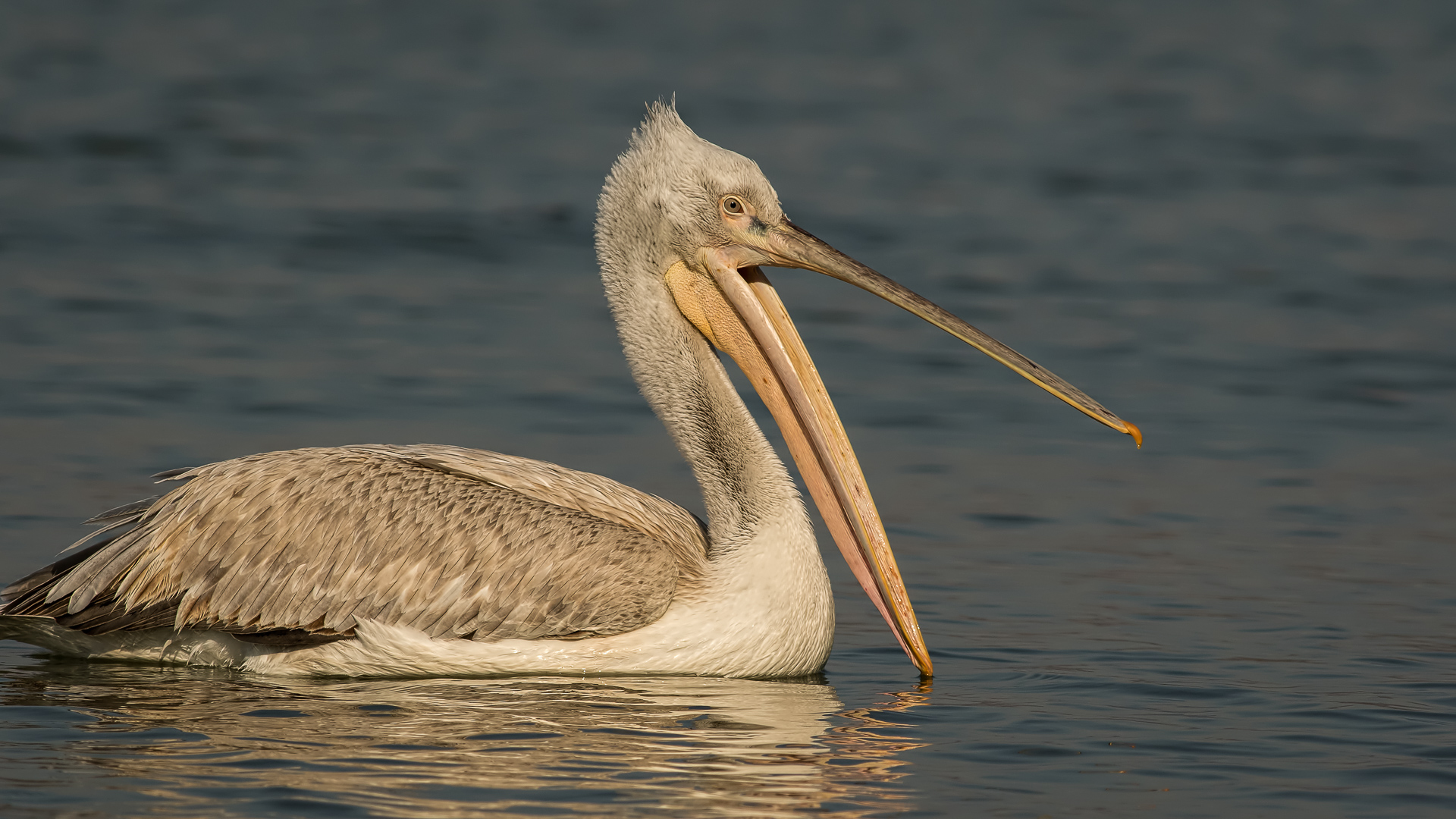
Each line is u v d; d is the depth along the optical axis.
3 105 35.66
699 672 9.88
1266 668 10.02
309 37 50.16
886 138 36.81
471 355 19.25
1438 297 23.56
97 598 9.77
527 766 7.93
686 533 10.51
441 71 44.72
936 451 16.14
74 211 26.52
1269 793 7.77
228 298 21.56
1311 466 15.73
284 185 29.59
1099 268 25.30
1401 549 13.05
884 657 10.50
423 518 9.85
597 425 16.44
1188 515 14.04
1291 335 21.41
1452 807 7.58
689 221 10.58
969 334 9.93
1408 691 9.52
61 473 13.77
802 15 59.91
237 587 9.73
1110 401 18.14
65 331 19.30
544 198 29.53
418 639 9.73
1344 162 34.44
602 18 57.56
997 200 30.62
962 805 7.56
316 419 15.97
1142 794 7.74
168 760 7.92
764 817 7.35
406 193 29.48
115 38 47.16
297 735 8.38
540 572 9.79
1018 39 54.12
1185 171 33.59
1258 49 51.50
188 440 15.00
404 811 7.28
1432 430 17.12
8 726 8.46
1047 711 9.13
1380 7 61.81
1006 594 11.78
